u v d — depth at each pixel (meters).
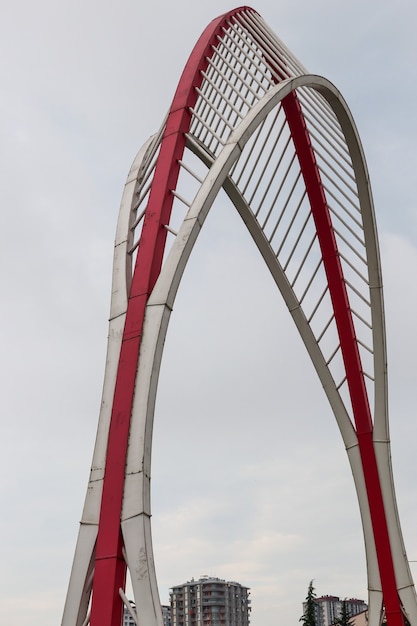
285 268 26.95
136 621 14.40
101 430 16.41
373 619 27.25
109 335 17.41
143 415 15.95
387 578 27.41
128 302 17.53
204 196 18.19
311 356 28.05
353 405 28.27
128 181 20.94
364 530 28.09
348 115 25.66
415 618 26.83
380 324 27.89
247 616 111.31
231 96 24.50
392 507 27.89
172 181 19.22
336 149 26.58
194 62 21.61
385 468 28.08
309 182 26.77
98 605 14.82
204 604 104.94
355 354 27.88
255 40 24.66
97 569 15.08
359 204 27.38
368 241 27.61
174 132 19.92
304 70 25.28
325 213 27.08
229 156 18.95
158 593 14.65
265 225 26.06
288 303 27.42
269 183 25.73
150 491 15.63
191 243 17.72
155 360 16.52
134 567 14.75
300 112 25.86
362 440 28.22
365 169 26.83
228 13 24.16
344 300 27.66
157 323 16.78
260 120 20.25
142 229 18.44
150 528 15.26
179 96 20.73
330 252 27.39
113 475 15.66
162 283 17.23
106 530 15.27
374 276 27.75
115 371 16.89
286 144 25.83
